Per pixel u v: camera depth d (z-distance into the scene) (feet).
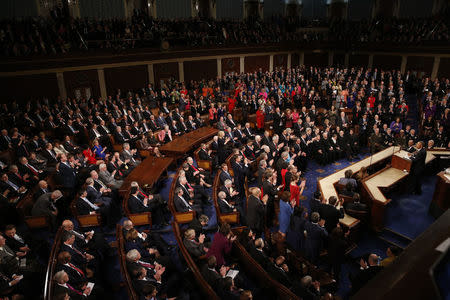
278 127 54.29
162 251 24.91
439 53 82.38
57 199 28.55
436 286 2.97
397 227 28.55
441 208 28.40
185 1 96.22
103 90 68.95
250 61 95.66
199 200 31.53
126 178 34.55
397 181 31.76
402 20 98.94
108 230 29.43
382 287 4.08
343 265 24.79
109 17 82.79
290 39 105.09
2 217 28.30
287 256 24.07
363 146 49.90
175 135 49.47
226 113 60.29
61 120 50.67
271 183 29.17
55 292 18.69
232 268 22.76
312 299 17.95
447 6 94.99
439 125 44.39
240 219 28.27
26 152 40.81
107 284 22.86
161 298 20.53
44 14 71.92
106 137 47.34
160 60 76.79
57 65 61.11
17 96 57.62
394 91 68.95
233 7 107.24
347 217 26.84
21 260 22.13
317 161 43.65
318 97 67.82
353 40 99.14
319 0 119.65
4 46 55.21
